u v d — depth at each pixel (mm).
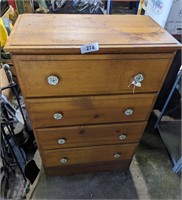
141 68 775
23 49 639
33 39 690
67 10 1788
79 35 743
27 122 1310
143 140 1567
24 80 737
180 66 1328
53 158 1140
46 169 1223
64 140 1032
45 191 1227
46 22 820
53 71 726
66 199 1199
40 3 1924
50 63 700
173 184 1304
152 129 1651
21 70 706
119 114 950
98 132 1031
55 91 790
